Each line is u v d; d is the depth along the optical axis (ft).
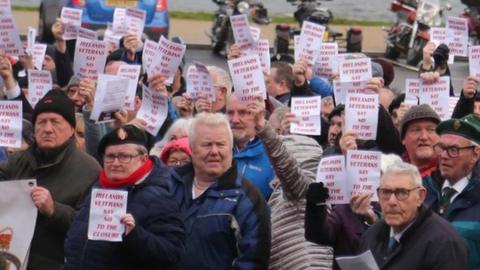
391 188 37.45
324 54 63.82
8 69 54.80
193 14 146.00
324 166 41.50
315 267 41.11
